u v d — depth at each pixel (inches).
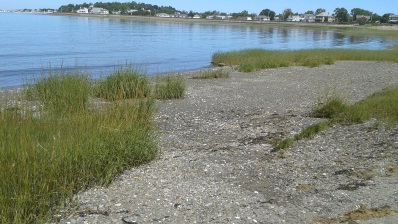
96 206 190.2
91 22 4062.5
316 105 448.1
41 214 175.3
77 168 215.0
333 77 737.6
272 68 888.9
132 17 6072.8
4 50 1233.4
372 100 429.7
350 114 369.7
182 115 419.5
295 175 238.2
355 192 208.2
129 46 1573.6
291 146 298.7
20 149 205.6
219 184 223.5
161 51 1434.5
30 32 2199.8
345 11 6107.3
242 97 530.3
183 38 2255.2
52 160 205.6
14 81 707.4
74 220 175.3
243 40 2292.1
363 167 245.3
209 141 326.3
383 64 985.5
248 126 376.5
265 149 297.3
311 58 1019.9
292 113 431.2
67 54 1198.3
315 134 327.6
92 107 323.0
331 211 187.0
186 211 187.0
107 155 235.3
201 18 6820.9
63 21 4111.7
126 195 204.2
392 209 186.2
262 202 198.7
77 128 255.4
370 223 173.2
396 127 328.5
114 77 471.5
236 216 182.4
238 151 293.0
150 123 338.0
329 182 224.4
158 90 503.2
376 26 4992.6
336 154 275.1
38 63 963.3
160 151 281.3
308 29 4284.0
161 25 4062.5
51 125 260.8
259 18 6776.6
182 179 229.9
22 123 253.9
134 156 253.6
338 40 2493.8
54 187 197.5
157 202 196.5
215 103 486.6
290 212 186.7
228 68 920.3
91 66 943.7
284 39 2508.6
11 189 183.5
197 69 949.2
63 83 420.2
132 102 348.2
